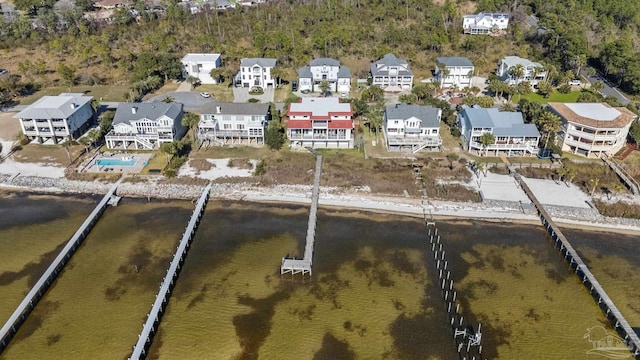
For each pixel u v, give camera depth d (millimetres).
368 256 69938
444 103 109875
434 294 63281
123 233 74562
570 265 68812
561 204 80750
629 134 98938
